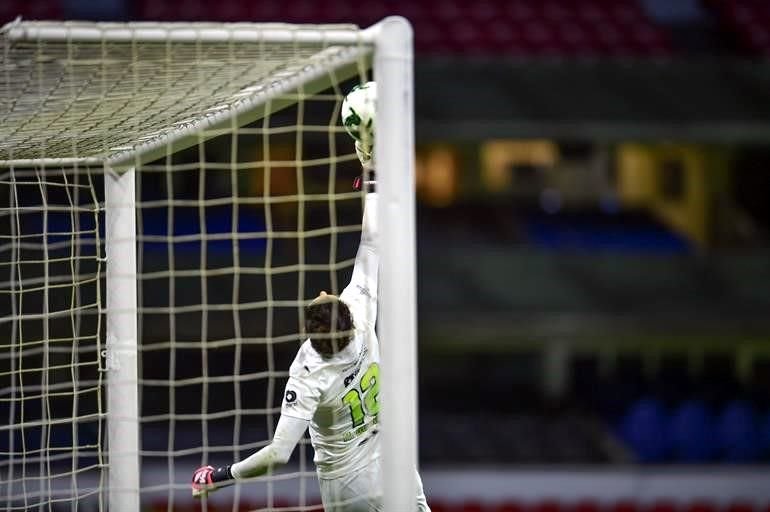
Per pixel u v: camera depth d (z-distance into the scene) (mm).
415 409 12391
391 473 12344
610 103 59281
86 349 18203
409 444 12367
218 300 52469
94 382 18266
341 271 54906
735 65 61000
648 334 57781
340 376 15031
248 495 46594
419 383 67188
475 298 57469
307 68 12805
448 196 75062
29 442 37844
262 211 62812
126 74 12805
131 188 18625
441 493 54969
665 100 59719
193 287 52375
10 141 16922
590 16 73812
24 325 37188
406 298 12266
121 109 14703
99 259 17844
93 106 14406
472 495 55125
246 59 12461
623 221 74062
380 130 12156
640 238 72125
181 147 16969
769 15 76188
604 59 60719
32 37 11547
